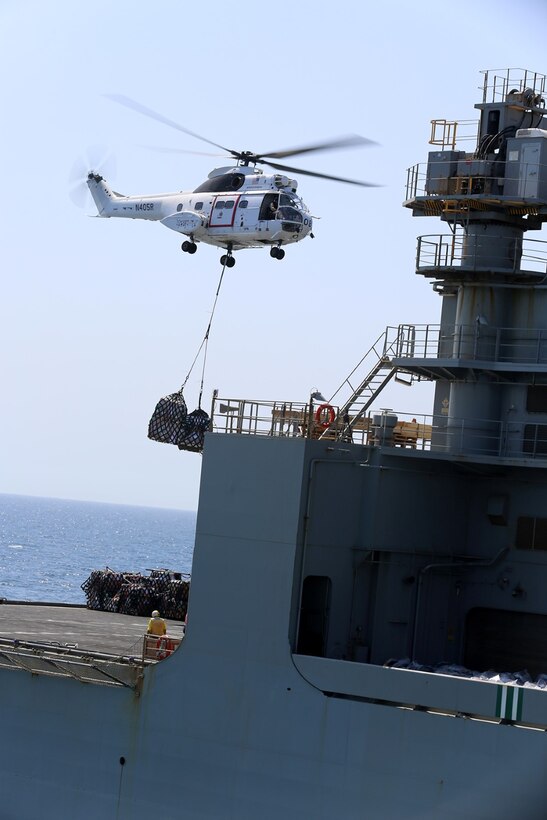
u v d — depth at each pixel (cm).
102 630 5750
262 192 7344
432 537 4431
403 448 4247
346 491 4169
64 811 4247
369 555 4212
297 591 3988
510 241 4422
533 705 3528
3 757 4369
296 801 3875
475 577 4512
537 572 4397
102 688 4228
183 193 7944
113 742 4197
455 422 4431
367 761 3762
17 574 19612
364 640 4272
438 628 4475
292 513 3997
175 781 4081
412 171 4500
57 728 4291
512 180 4331
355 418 4594
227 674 4038
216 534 4122
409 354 4469
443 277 4462
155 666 4159
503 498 4450
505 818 3538
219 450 4156
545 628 4397
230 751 4003
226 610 4069
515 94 4500
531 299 4384
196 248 7756
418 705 3712
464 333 4384
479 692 3616
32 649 4406
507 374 4356
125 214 8281
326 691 3872
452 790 3619
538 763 3497
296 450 4012
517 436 4372
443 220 4488
